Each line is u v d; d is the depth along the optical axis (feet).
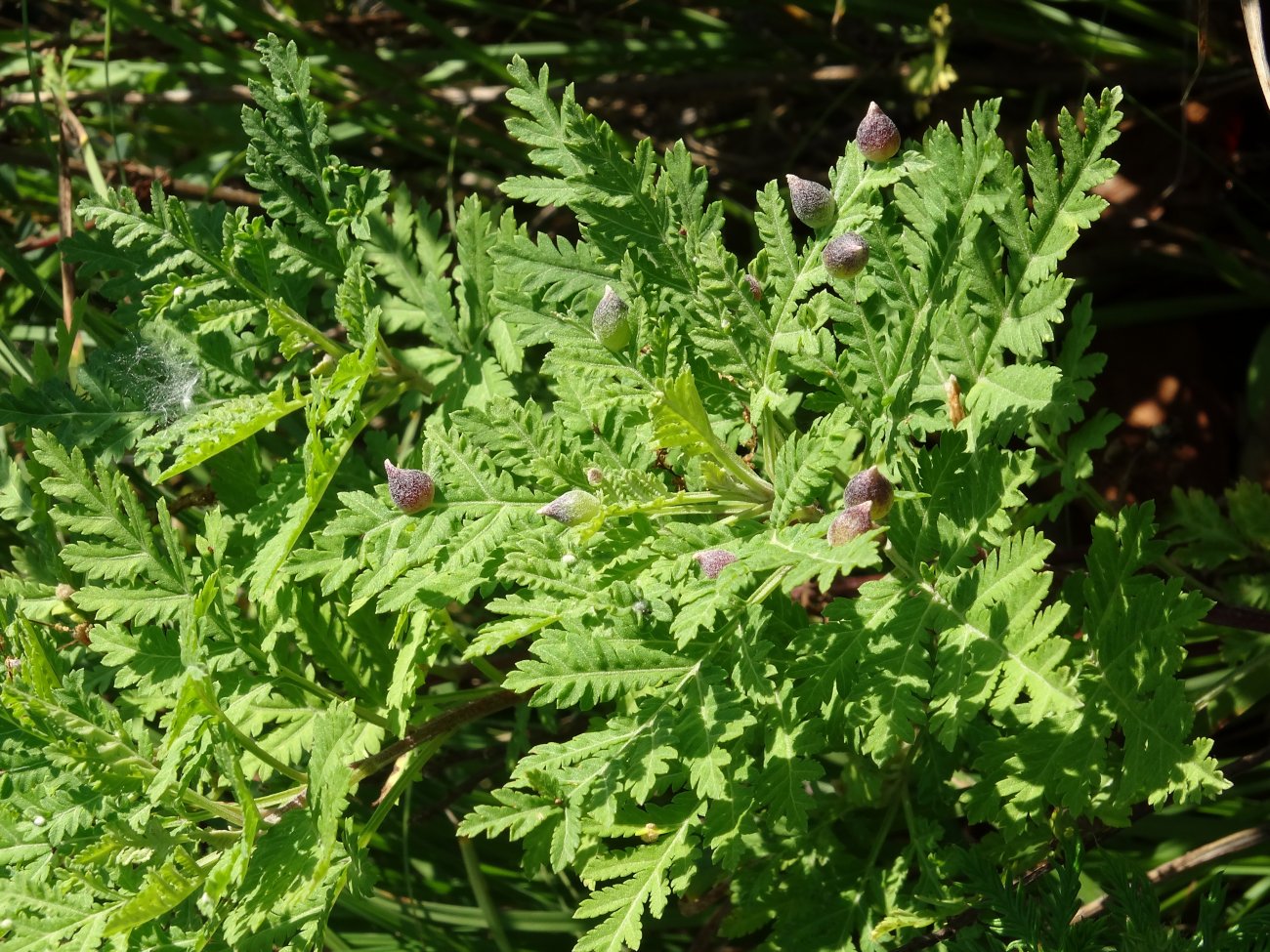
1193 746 0.79
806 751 0.81
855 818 1.01
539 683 0.77
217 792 0.90
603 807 0.77
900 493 0.80
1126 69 1.27
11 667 0.86
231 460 0.98
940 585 0.80
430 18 1.27
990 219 0.85
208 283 0.94
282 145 0.94
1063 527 1.20
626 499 0.80
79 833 0.85
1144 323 1.27
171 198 0.93
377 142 1.38
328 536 0.86
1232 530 1.06
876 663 0.79
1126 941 0.84
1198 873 1.03
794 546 0.73
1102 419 0.93
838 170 0.83
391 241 1.01
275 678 0.91
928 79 1.26
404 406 1.01
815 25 1.34
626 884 0.80
